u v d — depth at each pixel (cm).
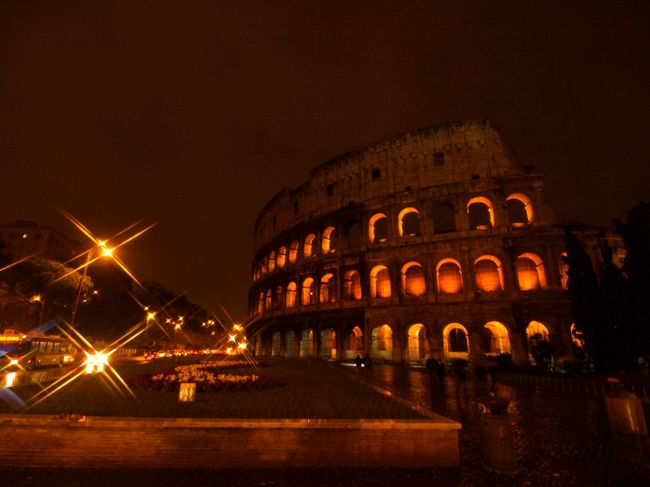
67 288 7750
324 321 5656
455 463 1118
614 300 3328
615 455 1230
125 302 10606
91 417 1119
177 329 14225
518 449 1298
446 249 4975
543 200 4894
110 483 965
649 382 2864
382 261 5316
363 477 1031
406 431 1135
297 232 6712
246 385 2130
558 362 4084
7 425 1079
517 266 4850
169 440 1084
